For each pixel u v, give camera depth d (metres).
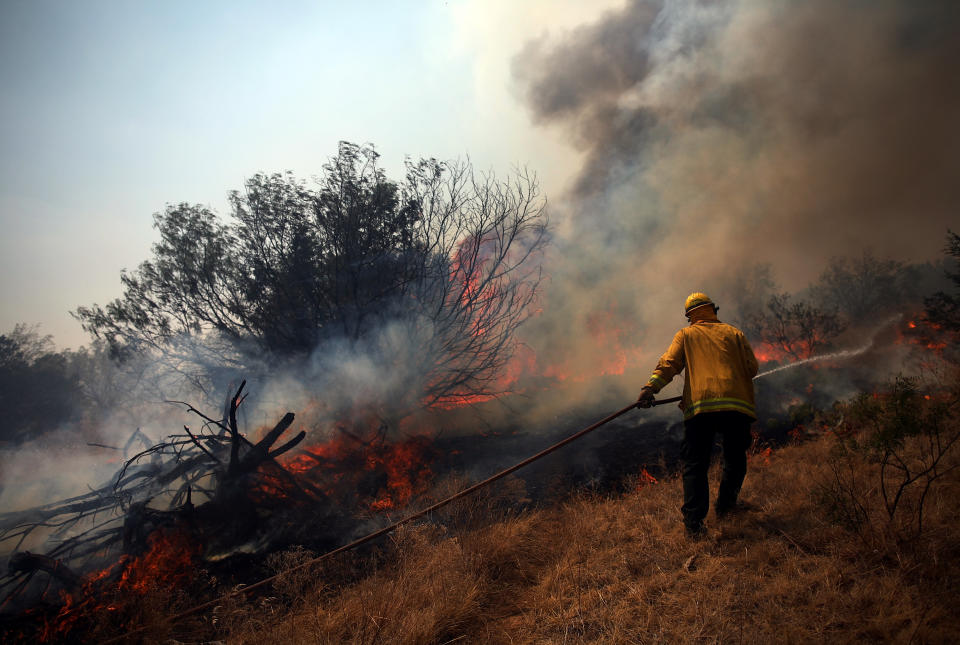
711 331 3.41
